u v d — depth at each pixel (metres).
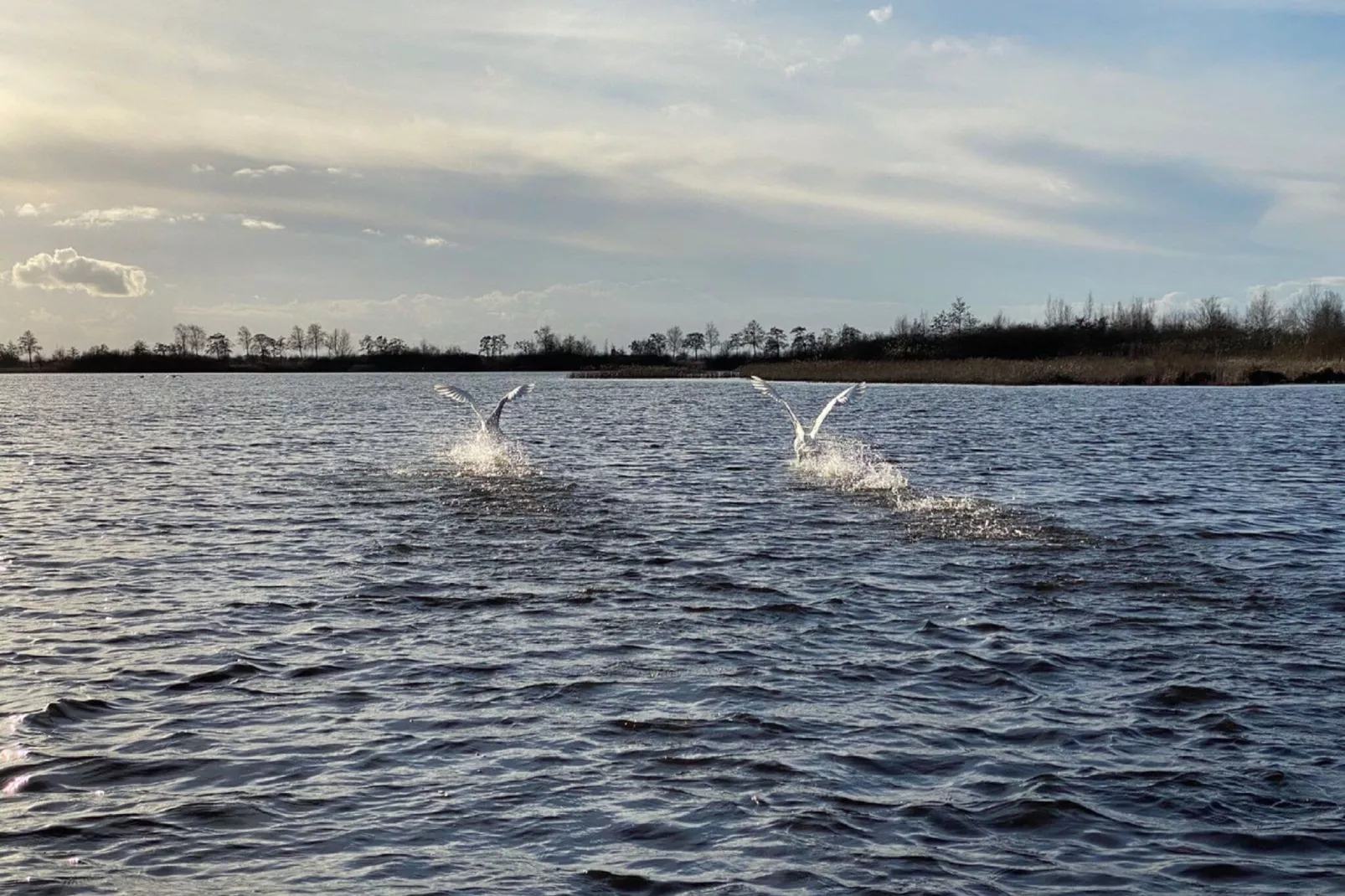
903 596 19.86
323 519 28.14
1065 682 15.09
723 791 11.59
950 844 10.52
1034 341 166.00
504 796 11.45
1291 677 15.33
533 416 74.88
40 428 64.25
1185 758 12.52
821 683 15.01
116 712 13.81
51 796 11.41
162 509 30.03
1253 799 11.49
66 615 18.45
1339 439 53.28
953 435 56.66
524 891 9.64
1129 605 19.20
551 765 12.21
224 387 154.38
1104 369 123.62
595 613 18.64
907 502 30.98
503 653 16.30
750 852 10.33
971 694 14.63
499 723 13.45
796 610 18.84
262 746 12.74
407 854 10.27
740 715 13.76
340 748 12.70
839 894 9.60
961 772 12.13
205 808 11.16
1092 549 24.08
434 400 103.81
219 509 30.00
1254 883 9.87
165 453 47.31
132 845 10.41
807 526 27.08
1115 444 51.00
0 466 42.09
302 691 14.59
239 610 18.80
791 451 47.78
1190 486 35.44
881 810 11.21
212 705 14.05
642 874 9.93
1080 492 33.69
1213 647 16.70
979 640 17.09
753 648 16.61
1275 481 36.59
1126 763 12.38
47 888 9.63
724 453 46.56
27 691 14.55
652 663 15.84
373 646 16.61
